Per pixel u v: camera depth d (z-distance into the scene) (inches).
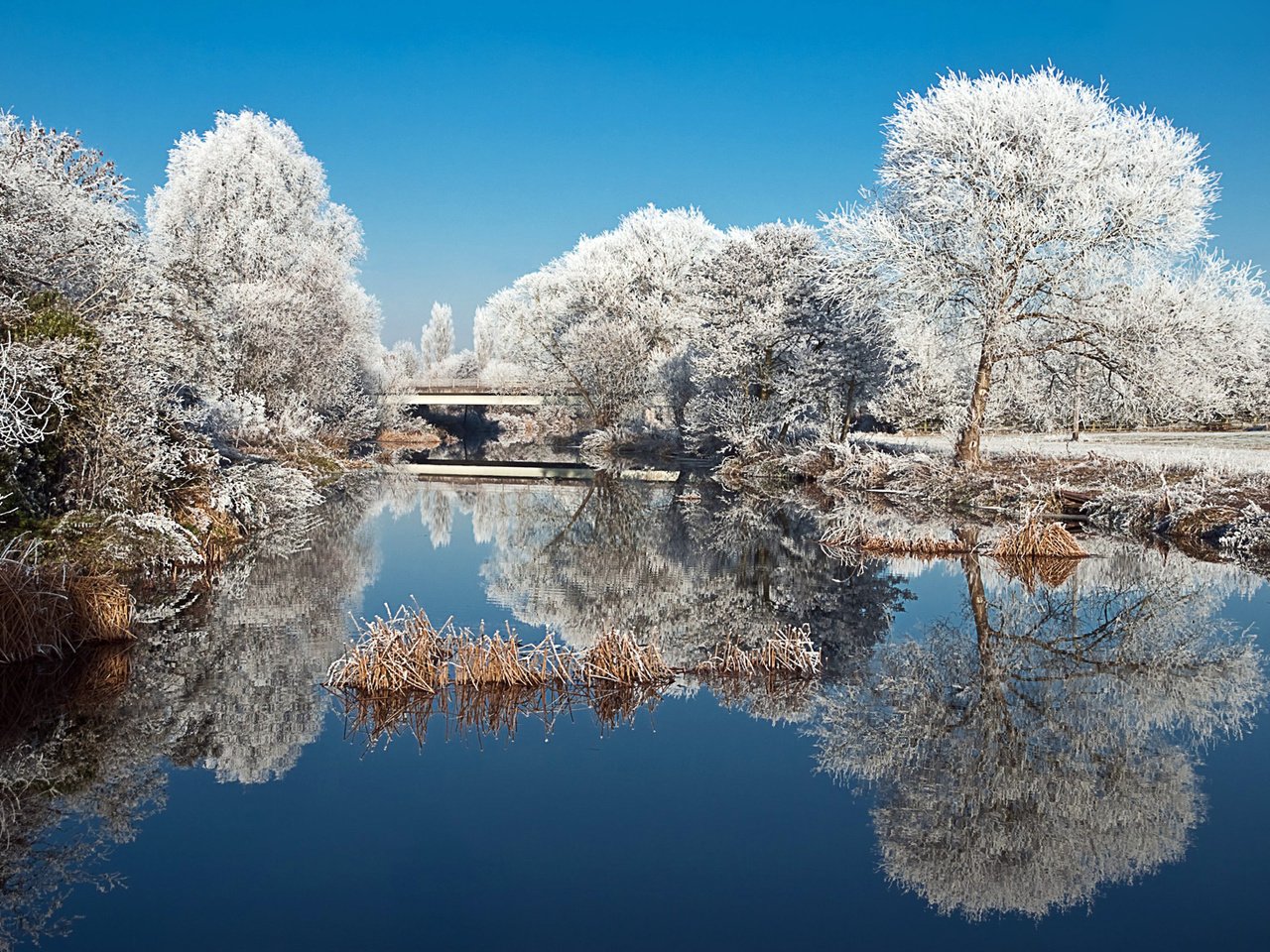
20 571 394.0
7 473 474.3
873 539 722.2
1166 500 773.9
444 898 218.2
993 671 411.2
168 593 521.7
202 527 612.4
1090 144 969.5
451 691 374.6
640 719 346.0
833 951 196.7
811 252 1314.0
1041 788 285.9
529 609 519.8
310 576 586.2
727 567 660.7
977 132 962.7
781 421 1314.0
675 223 2027.6
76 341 481.1
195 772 290.4
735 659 412.8
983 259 984.9
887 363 1246.9
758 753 313.7
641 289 2012.8
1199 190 932.0
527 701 364.8
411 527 829.8
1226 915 211.2
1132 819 263.6
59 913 209.5
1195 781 290.0
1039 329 1002.7
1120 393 985.5
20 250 498.9
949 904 216.7
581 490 1164.5
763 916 211.8
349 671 375.6
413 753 308.8
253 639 434.0
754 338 1293.1
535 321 2041.1
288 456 1154.7
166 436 603.2
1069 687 388.8
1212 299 941.8
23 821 257.1
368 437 1801.2
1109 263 952.9
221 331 701.3
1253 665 417.4
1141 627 487.5
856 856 243.0
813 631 484.7
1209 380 967.0
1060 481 911.0
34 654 384.5
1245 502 744.3
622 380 1798.7
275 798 272.2
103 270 538.6
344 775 288.8
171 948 195.5
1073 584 593.9
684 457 1678.2
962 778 293.1
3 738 313.6
